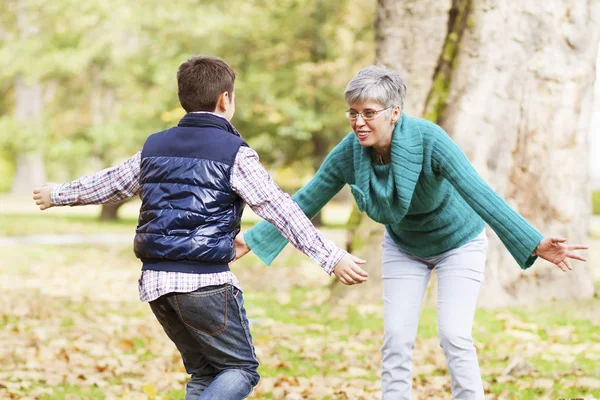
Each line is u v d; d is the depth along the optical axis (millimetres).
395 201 3984
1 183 42312
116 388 5645
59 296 10438
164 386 5695
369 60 21844
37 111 37250
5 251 16719
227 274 3568
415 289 4238
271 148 22016
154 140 3658
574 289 9000
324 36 21828
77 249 17734
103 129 23703
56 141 26531
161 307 3609
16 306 9305
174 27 21547
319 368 6324
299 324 8219
